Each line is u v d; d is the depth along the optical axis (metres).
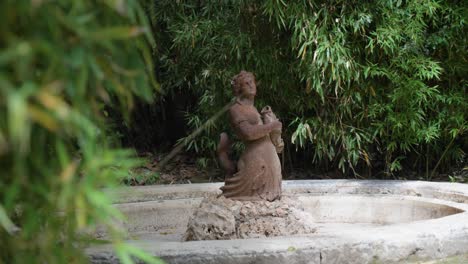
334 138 6.81
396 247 3.62
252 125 4.54
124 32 1.40
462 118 6.70
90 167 1.51
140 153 8.54
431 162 7.52
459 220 4.08
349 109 6.64
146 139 8.71
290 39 6.56
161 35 7.63
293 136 6.62
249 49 6.59
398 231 3.77
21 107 1.21
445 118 6.77
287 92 6.80
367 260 3.54
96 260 3.23
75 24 1.37
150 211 5.52
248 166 4.55
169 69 7.46
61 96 1.51
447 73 6.80
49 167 1.59
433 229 3.83
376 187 5.95
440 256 3.78
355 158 6.81
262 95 6.97
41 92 1.27
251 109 4.63
